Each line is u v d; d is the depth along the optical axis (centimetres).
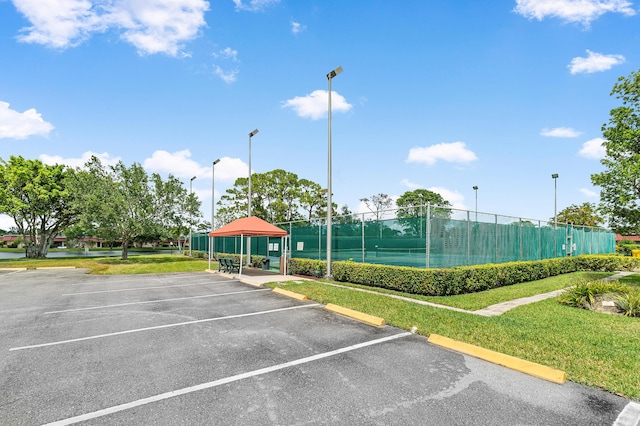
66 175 3616
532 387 441
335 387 439
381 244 1376
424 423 354
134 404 396
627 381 447
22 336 669
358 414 372
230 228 1753
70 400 405
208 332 696
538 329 672
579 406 392
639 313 801
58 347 601
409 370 496
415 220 1237
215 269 2092
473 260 1373
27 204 3425
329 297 1009
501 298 1041
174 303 1005
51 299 1086
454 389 434
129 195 2961
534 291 1184
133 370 497
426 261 1184
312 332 693
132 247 8631
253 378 468
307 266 1667
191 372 489
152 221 3033
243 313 866
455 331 657
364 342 627
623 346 577
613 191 1396
